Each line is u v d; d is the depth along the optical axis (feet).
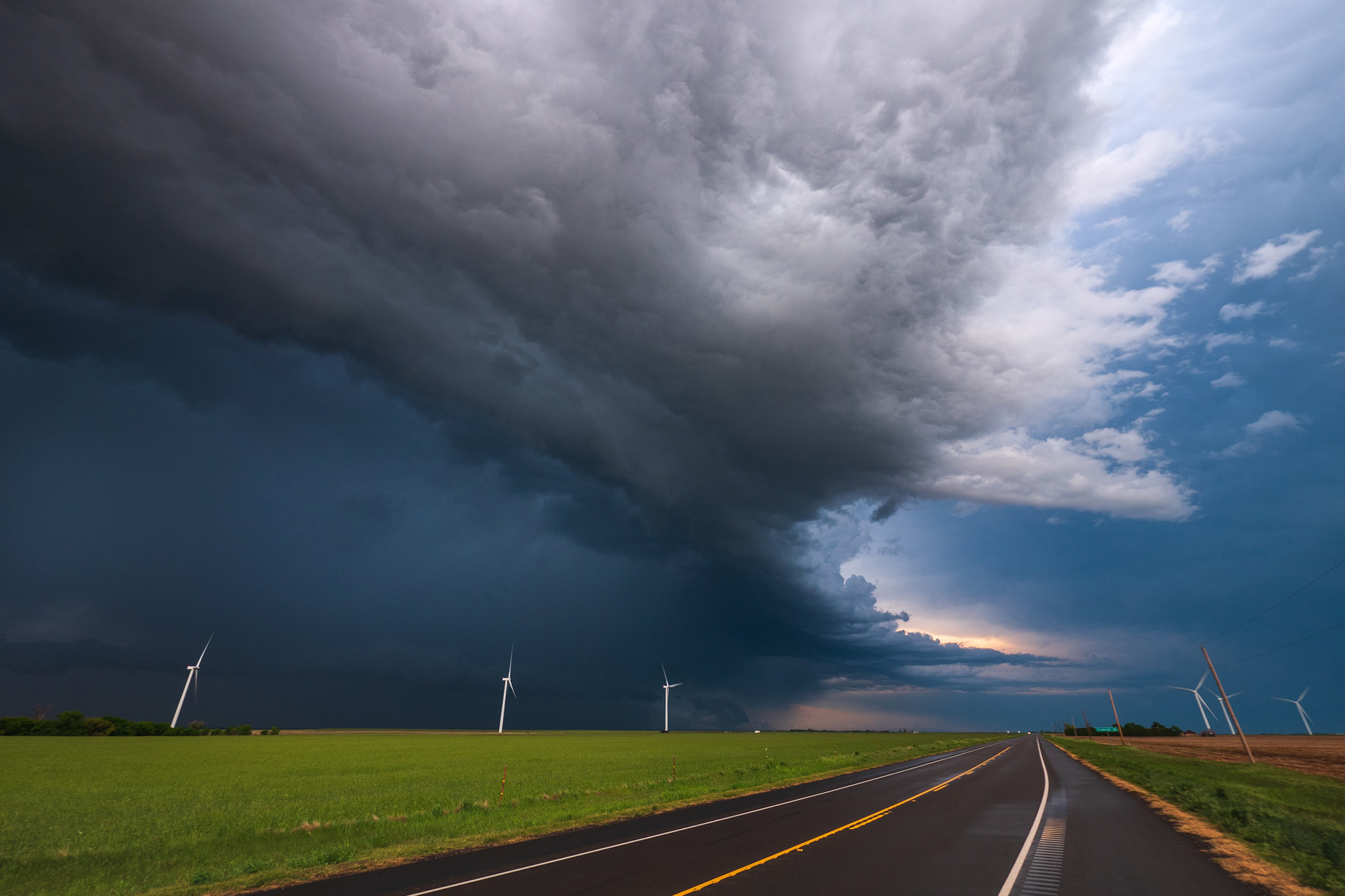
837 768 160.25
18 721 461.78
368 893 44.70
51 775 163.94
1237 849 54.90
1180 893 40.52
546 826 72.13
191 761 211.61
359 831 74.90
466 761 206.90
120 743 347.36
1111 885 42.78
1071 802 89.61
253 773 168.55
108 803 108.06
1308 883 42.57
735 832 66.23
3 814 96.22
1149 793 101.71
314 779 147.84
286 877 50.96
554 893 42.93
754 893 41.68
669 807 87.81
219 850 65.87
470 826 73.92
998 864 49.55
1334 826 64.64
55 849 68.59
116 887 52.11
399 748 303.07
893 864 49.75
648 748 305.32
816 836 62.69
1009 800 92.12
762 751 276.21
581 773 156.97
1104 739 561.02
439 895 43.32
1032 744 367.86
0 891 52.70
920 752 249.34
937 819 74.23
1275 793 106.83
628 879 46.24
